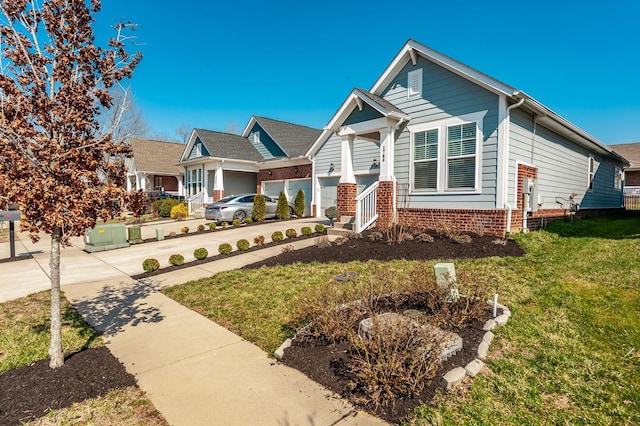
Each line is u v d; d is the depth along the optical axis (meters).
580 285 4.74
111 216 3.27
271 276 6.41
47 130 3.04
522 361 3.04
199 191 22.45
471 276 4.23
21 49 2.99
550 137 10.56
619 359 3.00
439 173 9.06
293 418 2.51
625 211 18.41
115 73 3.39
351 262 6.96
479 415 2.40
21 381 3.02
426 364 2.78
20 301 5.68
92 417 2.58
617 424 2.26
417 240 8.02
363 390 2.75
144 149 29.20
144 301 5.55
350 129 10.18
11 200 2.83
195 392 2.90
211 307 5.10
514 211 8.29
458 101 8.71
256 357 3.53
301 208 17.20
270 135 20.86
